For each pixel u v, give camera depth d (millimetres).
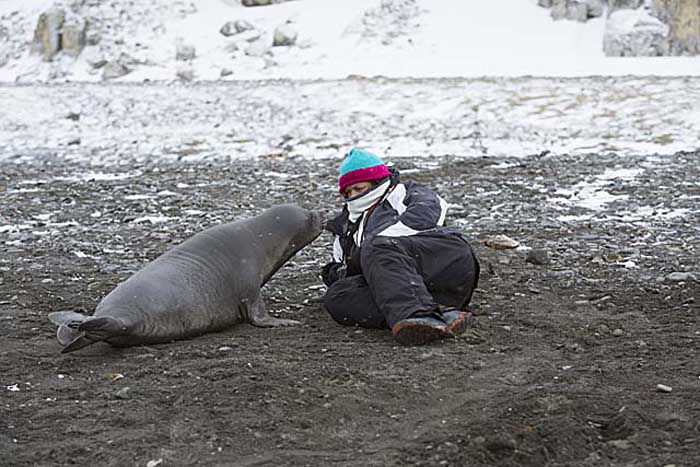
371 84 49500
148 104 49281
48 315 12703
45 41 65625
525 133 39062
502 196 25656
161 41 65062
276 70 60125
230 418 9344
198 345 11891
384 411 9539
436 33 61156
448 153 36125
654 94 42781
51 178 32125
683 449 8445
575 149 35781
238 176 31203
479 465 8250
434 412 9484
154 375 10742
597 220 21750
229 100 48875
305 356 11312
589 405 9406
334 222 13648
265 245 13125
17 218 23750
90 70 63875
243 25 65125
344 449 8648
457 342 11867
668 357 11172
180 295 12109
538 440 8672
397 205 12977
